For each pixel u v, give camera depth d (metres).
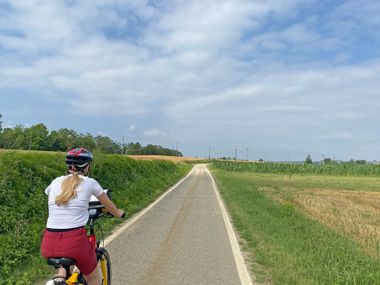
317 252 9.00
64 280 3.92
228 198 21.39
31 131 62.44
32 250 8.48
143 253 8.95
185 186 31.03
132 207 16.11
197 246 9.77
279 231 11.80
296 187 36.22
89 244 4.30
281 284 6.72
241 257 8.76
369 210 20.53
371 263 8.06
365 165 74.44
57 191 4.22
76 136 66.31
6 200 9.89
